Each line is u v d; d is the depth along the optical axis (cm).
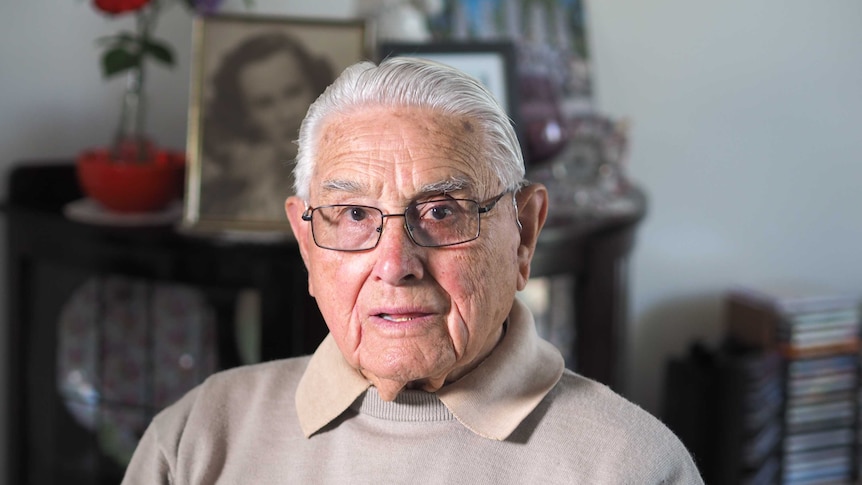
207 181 204
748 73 297
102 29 245
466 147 98
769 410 270
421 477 105
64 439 223
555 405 108
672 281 305
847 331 280
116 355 215
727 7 292
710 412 267
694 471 109
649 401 311
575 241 216
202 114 205
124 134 219
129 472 122
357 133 98
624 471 103
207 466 116
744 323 284
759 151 302
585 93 279
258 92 207
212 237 198
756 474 267
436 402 107
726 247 306
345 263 99
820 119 304
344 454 109
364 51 210
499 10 267
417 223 97
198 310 206
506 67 234
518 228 106
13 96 235
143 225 207
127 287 212
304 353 198
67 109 244
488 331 102
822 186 308
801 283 313
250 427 117
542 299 218
